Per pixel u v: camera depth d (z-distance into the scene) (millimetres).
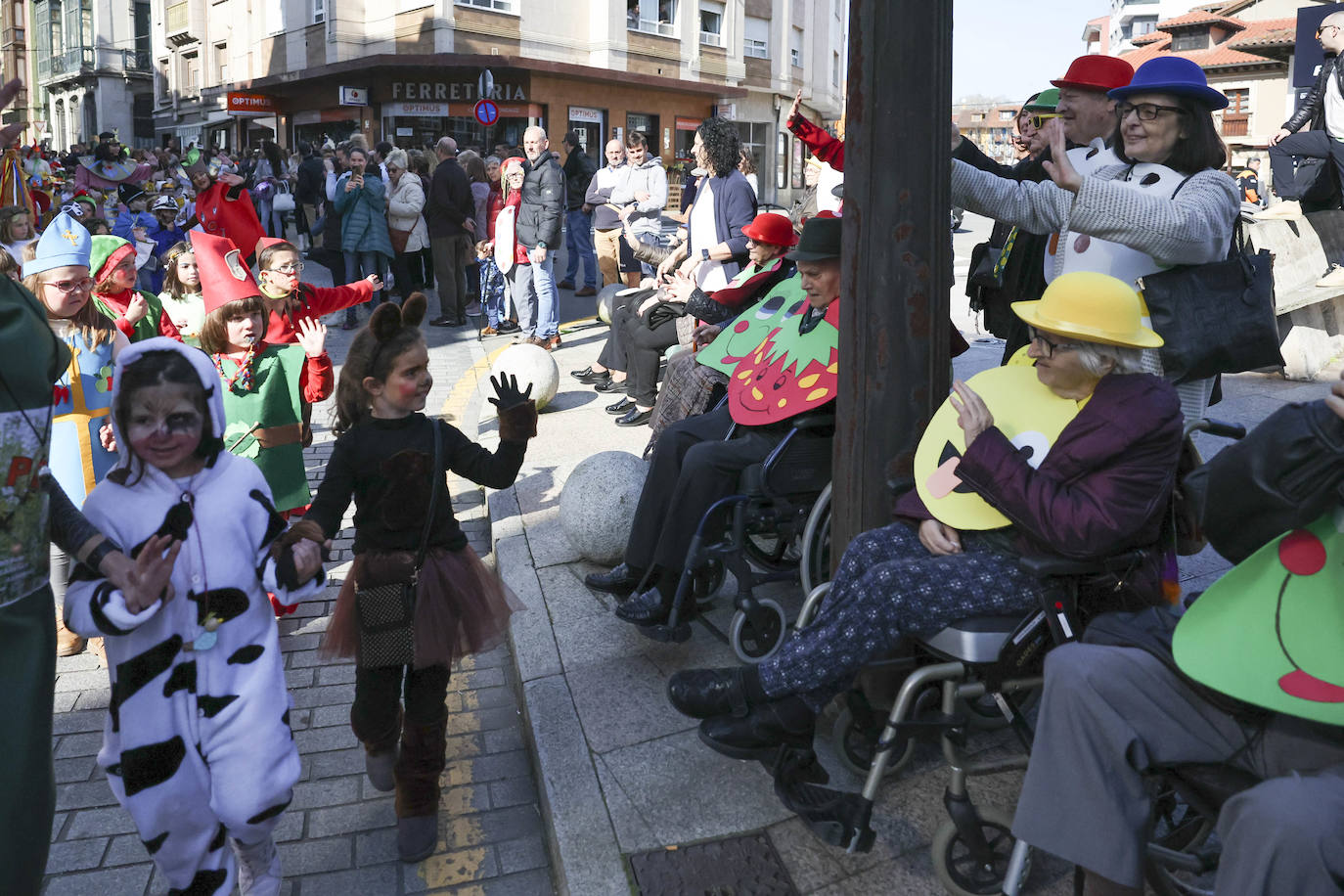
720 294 4867
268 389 4473
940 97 3023
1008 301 4230
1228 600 2201
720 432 4109
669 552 3865
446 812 3510
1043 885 2752
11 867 2291
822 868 2896
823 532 3953
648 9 33250
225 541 2568
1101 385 2760
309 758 3814
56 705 4188
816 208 7707
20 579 2314
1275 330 3295
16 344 2299
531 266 9961
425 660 3061
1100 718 2207
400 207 11883
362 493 3143
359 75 31531
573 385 8648
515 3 30109
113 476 2592
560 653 4180
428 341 10828
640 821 3117
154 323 5012
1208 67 41625
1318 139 8211
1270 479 2047
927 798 3168
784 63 40125
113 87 53469
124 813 3500
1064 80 4031
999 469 2717
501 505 5902
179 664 2516
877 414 3189
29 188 11992
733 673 2887
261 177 21406
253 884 2752
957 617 2727
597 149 32750
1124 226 3123
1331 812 1876
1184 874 2629
